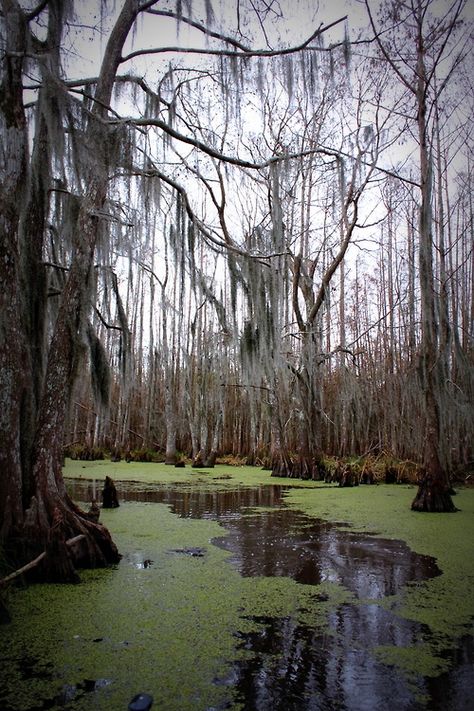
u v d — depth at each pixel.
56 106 5.30
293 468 15.98
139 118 6.09
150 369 23.86
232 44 6.68
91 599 4.43
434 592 4.75
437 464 9.69
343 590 4.80
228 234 12.66
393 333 19.98
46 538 4.87
